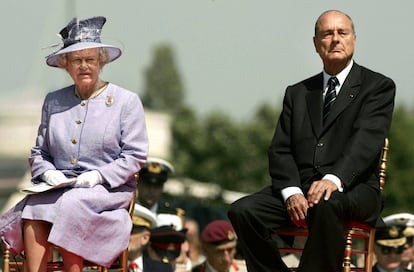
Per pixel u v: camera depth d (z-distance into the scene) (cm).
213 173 9206
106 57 3138
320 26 3212
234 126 9412
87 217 2994
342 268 3088
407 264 4006
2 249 3478
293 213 3078
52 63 3134
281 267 3145
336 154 3164
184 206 5306
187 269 3962
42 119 3178
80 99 3144
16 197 5509
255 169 9250
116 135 3103
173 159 9206
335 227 3023
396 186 7500
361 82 3219
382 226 3247
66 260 3006
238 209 3134
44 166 3108
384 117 3178
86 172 3069
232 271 3919
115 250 3025
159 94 18288
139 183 4016
